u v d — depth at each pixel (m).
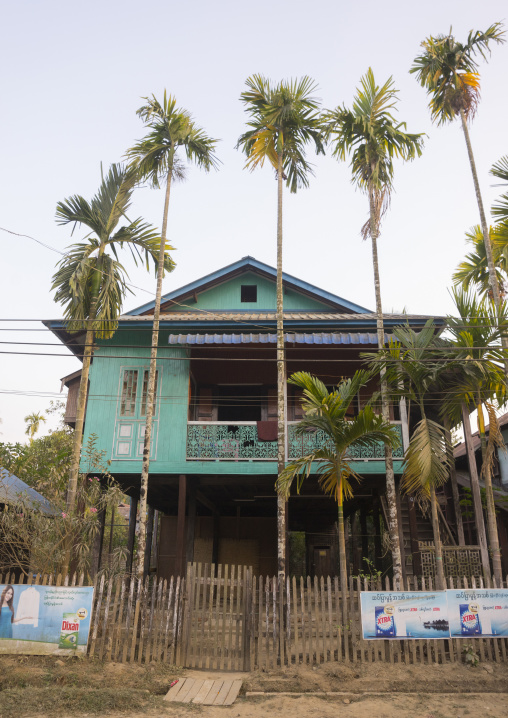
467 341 10.77
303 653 9.14
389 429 10.16
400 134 12.00
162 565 19.00
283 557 10.63
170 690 8.30
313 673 8.78
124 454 13.98
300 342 13.58
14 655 9.12
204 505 18.22
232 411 17.38
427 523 15.78
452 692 8.35
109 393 14.59
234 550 19.75
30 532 11.08
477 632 9.22
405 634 9.15
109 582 9.59
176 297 17.38
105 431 14.20
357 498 17.66
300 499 17.67
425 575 12.54
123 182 12.58
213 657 9.36
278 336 12.07
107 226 12.25
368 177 12.07
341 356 15.52
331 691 8.33
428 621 9.22
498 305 11.19
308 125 12.65
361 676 8.65
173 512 21.62
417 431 10.41
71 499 10.86
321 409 10.22
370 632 9.16
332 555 25.27
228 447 13.88
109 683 8.38
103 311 11.76
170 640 9.70
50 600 9.37
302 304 17.58
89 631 9.30
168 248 12.78
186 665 9.32
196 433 14.08
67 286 11.98
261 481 14.63
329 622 9.27
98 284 12.06
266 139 12.70
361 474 13.48
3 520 10.73
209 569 19.09
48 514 12.34
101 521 14.80
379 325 11.41
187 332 14.90
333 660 9.15
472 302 11.20
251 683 8.56
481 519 12.48
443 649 9.18
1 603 9.33
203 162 13.36
